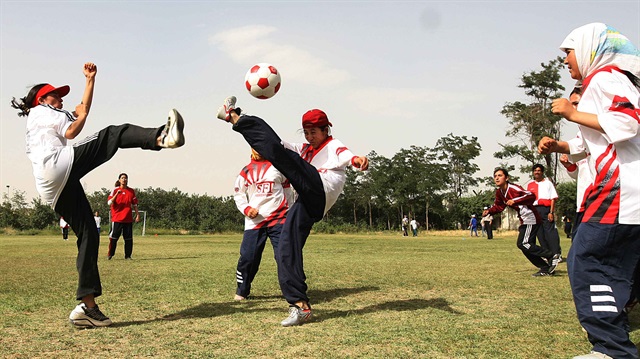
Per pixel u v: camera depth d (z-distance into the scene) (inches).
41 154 159.9
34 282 285.9
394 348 138.9
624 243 117.3
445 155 3230.8
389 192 2974.9
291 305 171.3
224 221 2324.1
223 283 281.1
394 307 202.2
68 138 168.9
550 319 177.2
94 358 131.3
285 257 172.2
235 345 143.3
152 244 845.2
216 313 192.1
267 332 159.2
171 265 401.1
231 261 444.5
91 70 171.9
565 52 134.8
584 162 172.1
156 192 2559.1
